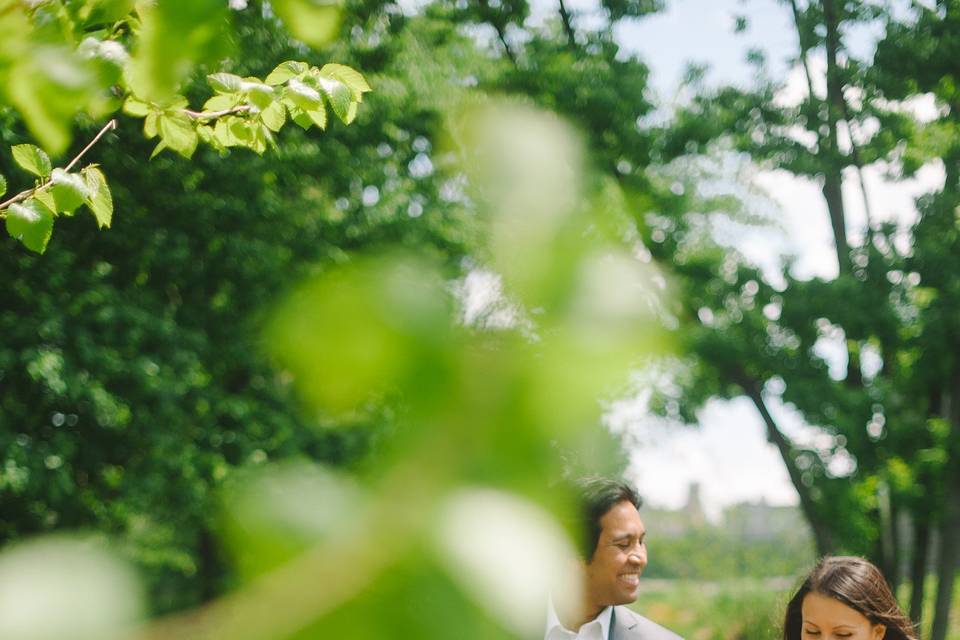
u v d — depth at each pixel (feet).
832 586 12.73
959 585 59.16
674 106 51.49
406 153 43.52
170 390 40.11
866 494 52.49
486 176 0.84
